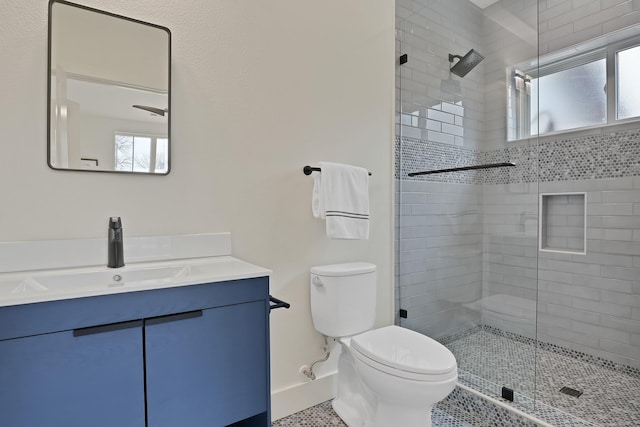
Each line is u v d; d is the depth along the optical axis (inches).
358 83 82.4
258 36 66.7
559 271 96.7
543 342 99.7
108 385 37.1
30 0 47.4
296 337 71.5
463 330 94.3
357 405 67.3
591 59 92.4
